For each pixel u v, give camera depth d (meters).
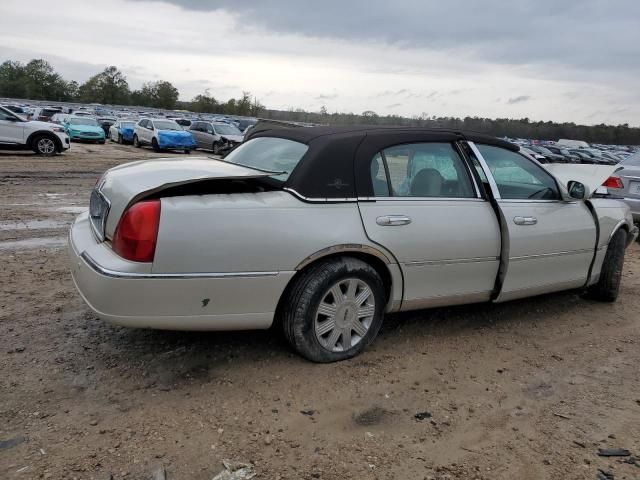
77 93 119.94
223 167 3.80
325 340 3.61
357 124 4.50
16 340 3.75
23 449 2.63
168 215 3.02
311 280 3.41
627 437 3.06
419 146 3.95
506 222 4.12
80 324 4.07
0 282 4.88
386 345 4.06
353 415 3.11
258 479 2.53
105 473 2.50
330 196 3.46
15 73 114.19
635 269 6.84
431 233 3.79
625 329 4.71
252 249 3.19
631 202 8.33
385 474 2.63
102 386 3.24
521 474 2.69
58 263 5.58
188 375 3.42
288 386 3.36
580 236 4.70
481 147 4.32
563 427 3.13
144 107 116.44
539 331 4.55
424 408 3.24
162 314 3.09
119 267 2.99
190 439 2.79
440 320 4.64
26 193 9.95
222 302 3.19
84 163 16.16
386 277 3.79
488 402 3.36
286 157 3.72
